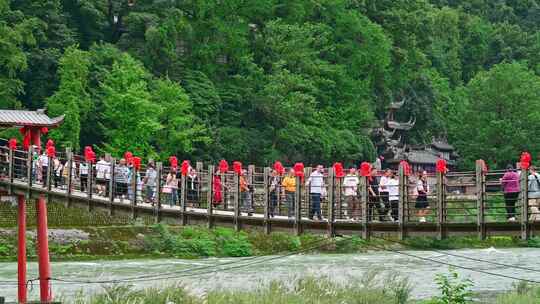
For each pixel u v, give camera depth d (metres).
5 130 82.31
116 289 38.09
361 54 127.94
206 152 105.50
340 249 76.38
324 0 129.75
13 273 57.19
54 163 44.91
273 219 37.03
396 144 128.88
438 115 138.12
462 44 171.12
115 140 93.31
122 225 74.69
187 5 120.06
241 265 63.53
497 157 125.62
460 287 36.56
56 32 100.75
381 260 68.25
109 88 92.62
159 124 93.50
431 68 152.38
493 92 126.56
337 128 121.12
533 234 30.89
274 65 115.12
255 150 110.25
